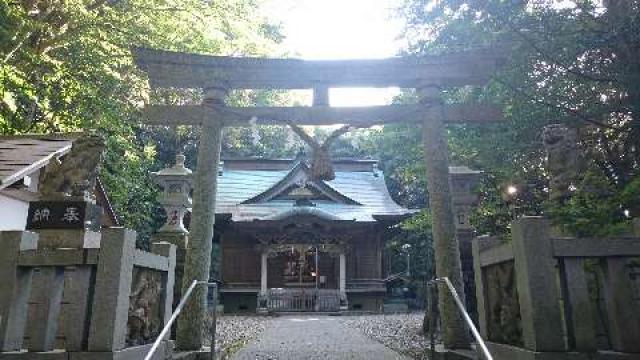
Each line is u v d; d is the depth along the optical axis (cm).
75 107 1356
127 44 1288
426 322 1017
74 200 489
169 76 749
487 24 805
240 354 757
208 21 1275
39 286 422
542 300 362
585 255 371
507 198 984
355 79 769
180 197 879
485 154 911
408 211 2420
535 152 834
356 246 2559
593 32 636
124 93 1490
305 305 2248
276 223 2328
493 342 449
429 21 929
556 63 679
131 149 1570
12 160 905
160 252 566
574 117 699
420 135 1205
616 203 429
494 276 459
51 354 399
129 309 468
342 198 2639
